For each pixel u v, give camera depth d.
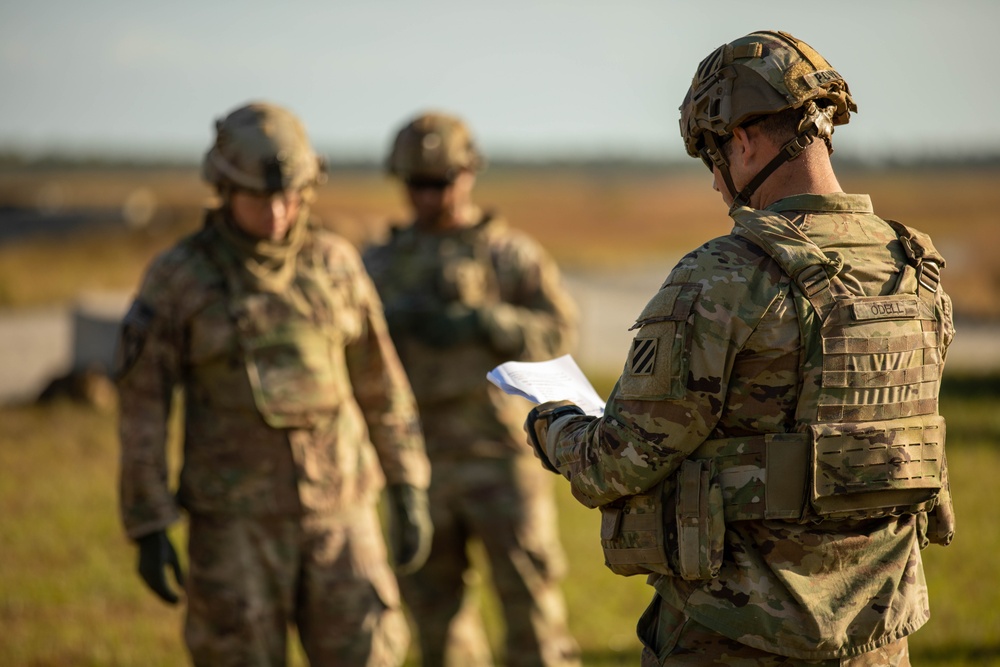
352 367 7.64
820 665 4.13
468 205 9.81
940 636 8.91
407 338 9.24
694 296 4.13
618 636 10.02
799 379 4.08
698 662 4.27
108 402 21.64
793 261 4.07
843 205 4.30
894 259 4.29
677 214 180.62
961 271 53.03
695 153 4.66
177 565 6.85
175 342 6.94
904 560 4.30
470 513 9.03
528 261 9.67
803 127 4.28
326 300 7.23
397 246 9.71
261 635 6.84
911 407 4.20
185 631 7.01
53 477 15.85
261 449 6.92
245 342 6.92
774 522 4.14
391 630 7.16
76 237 70.12
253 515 6.88
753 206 4.45
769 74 4.26
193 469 6.97
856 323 4.09
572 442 4.55
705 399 4.10
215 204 7.13
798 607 4.09
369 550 7.18
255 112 7.06
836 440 4.06
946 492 4.60
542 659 8.88
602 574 11.72
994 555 10.87
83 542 12.61
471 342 9.13
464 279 9.37
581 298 48.81
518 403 9.33
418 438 7.76
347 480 7.16
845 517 4.16
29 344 32.94
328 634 6.97
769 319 4.06
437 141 9.45
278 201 6.92
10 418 20.34
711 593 4.20
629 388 4.27
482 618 11.06
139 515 6.73
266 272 7.05
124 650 9.50
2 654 9.30
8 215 82.44
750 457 4.13
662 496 4.32
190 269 6.94
